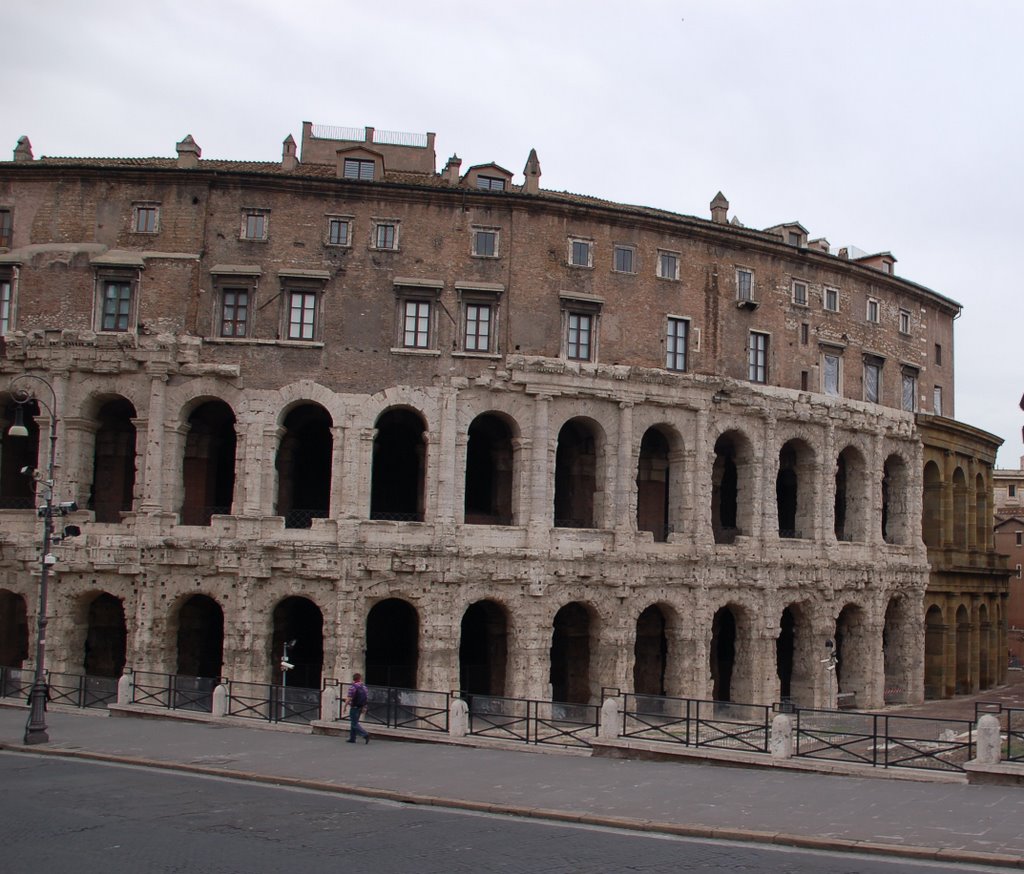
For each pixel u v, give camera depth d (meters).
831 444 72.75
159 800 31.11
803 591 70.12
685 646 64.75
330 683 48.78
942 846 25.02
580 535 62.59
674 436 66.94
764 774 35.84
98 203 62.44
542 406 62.34
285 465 65.44
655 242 67.19
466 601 60.28
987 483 93.75
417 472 68.44
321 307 61.81
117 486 65.50
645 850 25.38
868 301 77.69
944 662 82.44
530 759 39.03
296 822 28.28
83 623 61.41
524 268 63.72
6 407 64.06
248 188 62.44
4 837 26.16
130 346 60.78
